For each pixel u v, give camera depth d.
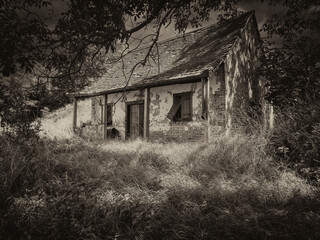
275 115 5.68
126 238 2.79
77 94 13.38
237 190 3.59
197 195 3.55
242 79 11.11
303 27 8.35
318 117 4.67
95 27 4.19
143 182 4.08
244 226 2.64
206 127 9.13
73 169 4.63
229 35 11.41
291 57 7.47
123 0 4.52
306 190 3.54
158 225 2.88
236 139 5.53
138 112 12.40
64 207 3.25
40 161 4.53
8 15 3.40
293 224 2.64
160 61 12.92
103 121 13.65
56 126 14.87
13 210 3.25
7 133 5.06
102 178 4.27
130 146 8.12
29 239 2.83
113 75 14.74
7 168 4.13
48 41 4.10
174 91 10.65
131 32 5.58
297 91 6.83
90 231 2.92
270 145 5.06
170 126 10.65
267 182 3.99
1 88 4.82
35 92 5.46
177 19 7.40
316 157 4.15
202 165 4.79
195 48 12.38
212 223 2.85
